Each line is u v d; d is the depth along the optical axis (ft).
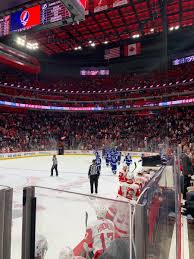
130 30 109.81
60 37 116.88
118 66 149.18
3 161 77.97
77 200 6.90
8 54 113.19
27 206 5.54
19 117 119.44
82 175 49.49
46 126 121.90
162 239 10.03
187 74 118.62
